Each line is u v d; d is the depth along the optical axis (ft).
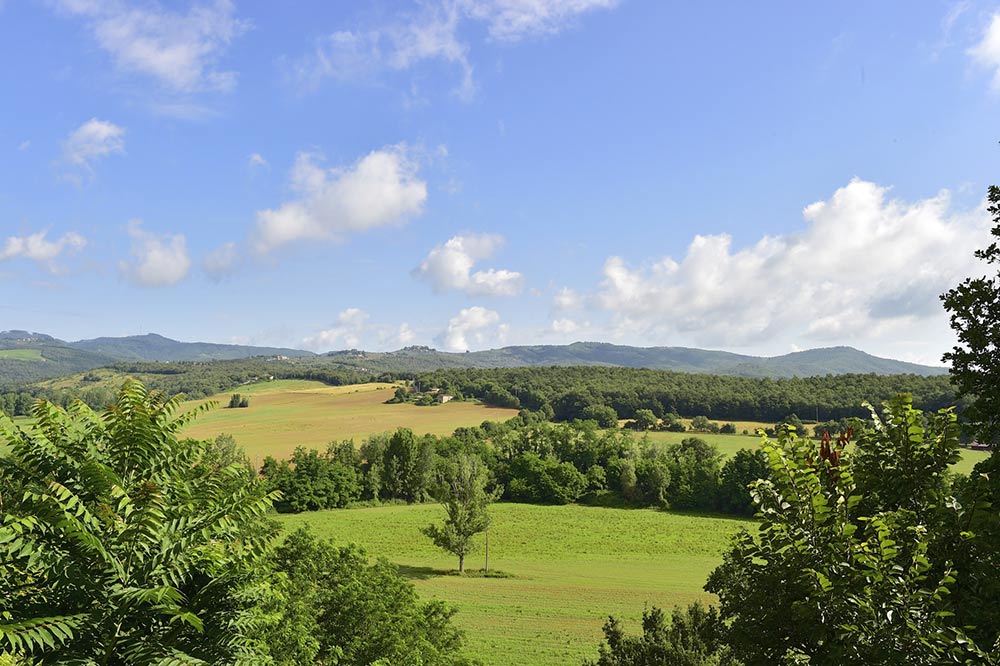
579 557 250.16
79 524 25.62
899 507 25.66
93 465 27.43
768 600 25.35
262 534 34.06
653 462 345.72
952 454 25.17
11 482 28.86
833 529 22.47
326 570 89.76
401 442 357.41
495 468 375.04
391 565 98.53
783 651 25.39
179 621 28.91
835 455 26.71
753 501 27.25
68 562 25.90
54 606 26.22
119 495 27.63
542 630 155.12
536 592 194.29
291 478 322.14
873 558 20.81
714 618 30.53
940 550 23.88
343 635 79.00
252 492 32.45
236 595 31.04
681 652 65.57
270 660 31.24
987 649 21.66
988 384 30.86
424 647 82.64
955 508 24.89
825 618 22.24
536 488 355.36
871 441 27.73
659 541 274.16
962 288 31.37
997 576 22.54
